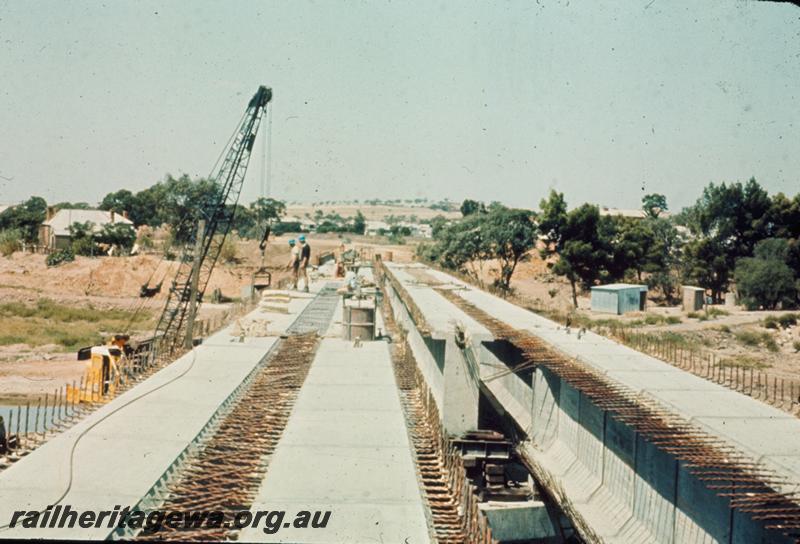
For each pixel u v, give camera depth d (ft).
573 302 254.06
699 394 67.67
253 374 78.18
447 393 92.68
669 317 198.08
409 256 373.81
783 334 172.45
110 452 49.06
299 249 175.01
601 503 70.90
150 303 233.14
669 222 336.49
